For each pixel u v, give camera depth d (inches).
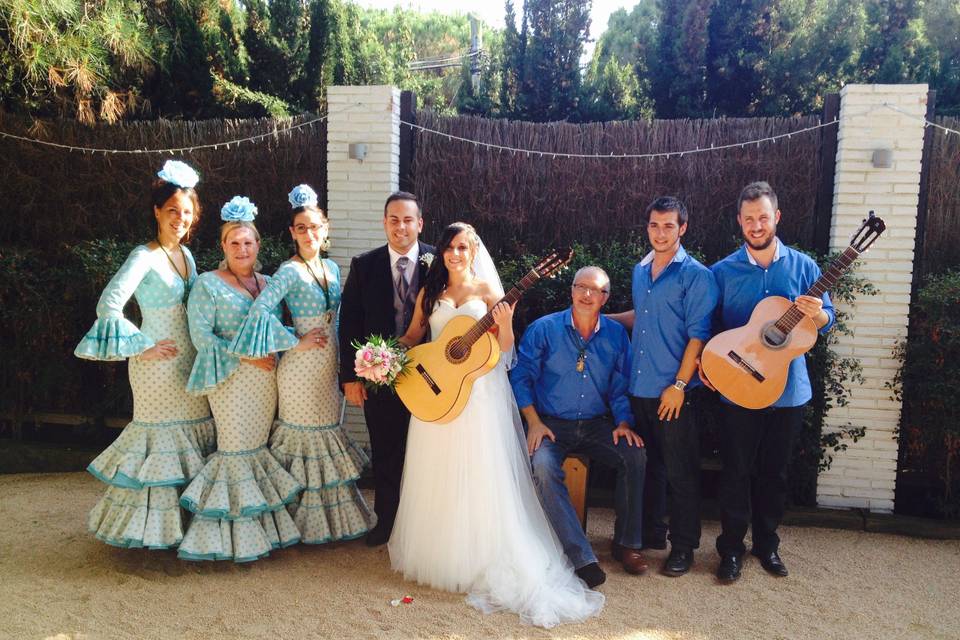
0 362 204.1
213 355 130.6
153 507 131.6
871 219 122.6
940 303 157.0
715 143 187.8
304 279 139.6
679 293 132.9
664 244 131.9
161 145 213.0
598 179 194.7
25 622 114.4
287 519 139.1
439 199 199.2
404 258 144.9
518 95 313.7
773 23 289.3
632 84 323.3
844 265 124.3
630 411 146.9
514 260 191.8
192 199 136.6
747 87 293.9
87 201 219.1
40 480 193.5
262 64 309.1
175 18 277.6
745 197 129.3
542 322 150.4
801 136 180.7
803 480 169.0
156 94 272.7
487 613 120.3
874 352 167.5
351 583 131.3
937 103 269.4
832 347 168.7
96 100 239.9
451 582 127.6
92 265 188.5
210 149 209.3
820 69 287.1
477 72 439.8
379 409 145.2
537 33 312.8
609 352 146.9
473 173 198.1
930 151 167.6
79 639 110.0
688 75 296.2
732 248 188.2
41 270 202.8
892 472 168.6
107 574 132.6
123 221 217.5
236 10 319.6
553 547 132.4
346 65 331.6
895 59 269.0
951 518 165.9
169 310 134.7
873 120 166.9
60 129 216.5
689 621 119.8
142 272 130.9
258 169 207.2
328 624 116.2
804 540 157.2
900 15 295.6
